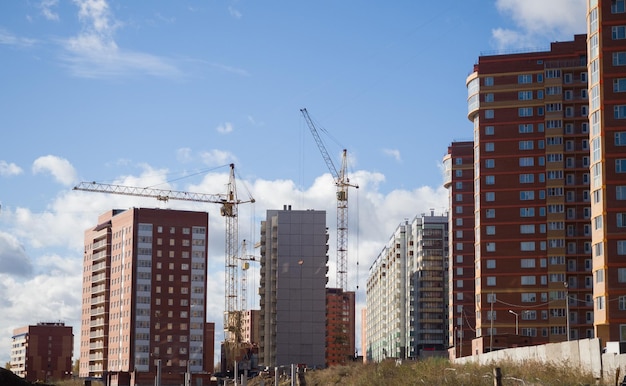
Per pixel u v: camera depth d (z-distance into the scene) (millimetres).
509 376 85688
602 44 137250
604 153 134125
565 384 79750
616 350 91125
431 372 109938
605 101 135500
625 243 130750
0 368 109062
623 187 132500
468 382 91688
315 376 181125
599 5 138250
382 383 122562
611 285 130000
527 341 180125
